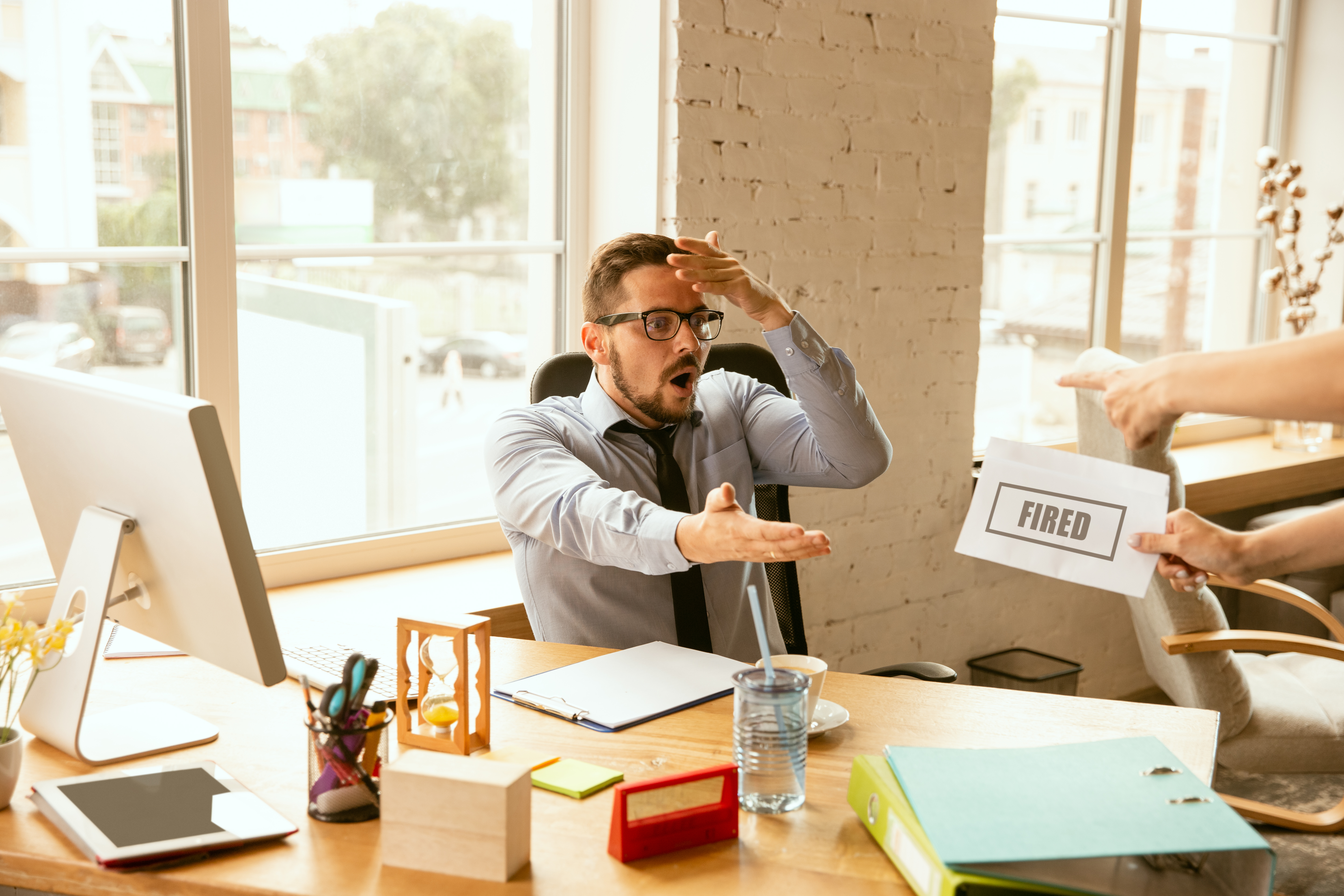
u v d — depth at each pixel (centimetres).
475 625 114
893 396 263
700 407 185
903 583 272
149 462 106
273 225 209
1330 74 357
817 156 240
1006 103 296
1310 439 344
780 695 105
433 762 96
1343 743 212
